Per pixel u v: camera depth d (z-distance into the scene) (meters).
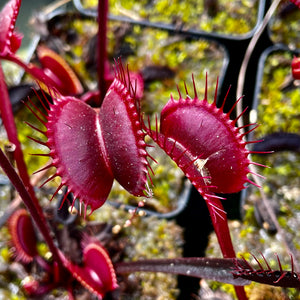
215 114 0.16
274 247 0.22
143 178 0.15
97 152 0.15
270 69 0.28
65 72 0.24
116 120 0.15
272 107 0.27
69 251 0.21
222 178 0.16
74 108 0.15
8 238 0.22
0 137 0.26
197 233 0.23
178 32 0.30
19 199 0.22
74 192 0.15
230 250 0.17
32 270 0.21
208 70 0.28
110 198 0.24
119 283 0.21
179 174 0.24
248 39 0.29
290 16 0.31
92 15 0.31
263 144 0.24
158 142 0.16
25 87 0.25
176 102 0.16
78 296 0.20
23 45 0.34
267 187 0.24
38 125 0.26
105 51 0.21
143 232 0.23
